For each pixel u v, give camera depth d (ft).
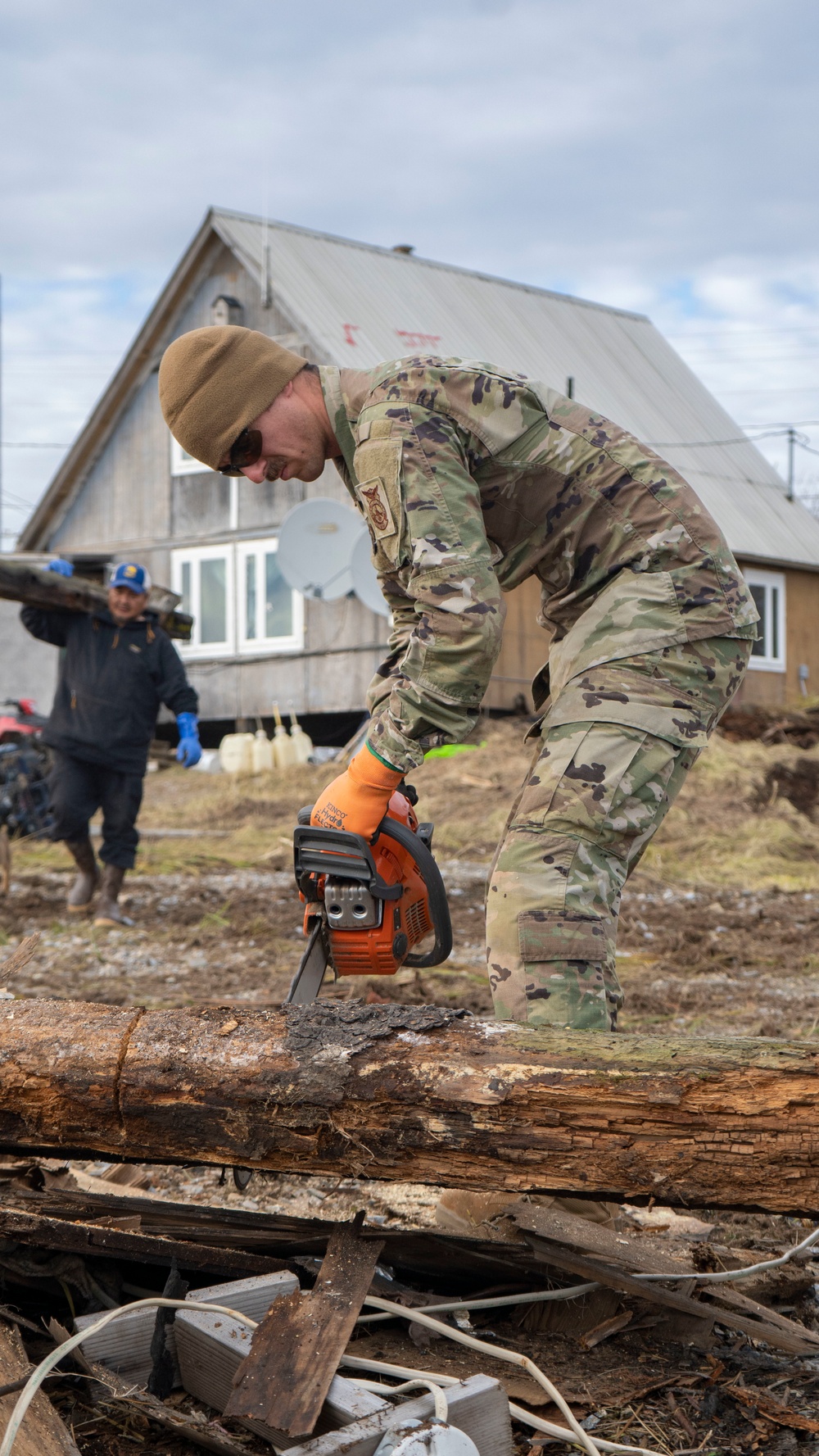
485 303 68.74
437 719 7.45
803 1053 6.07
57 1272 6.75
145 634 23.12
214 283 60.85
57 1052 6.81
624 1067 6.20
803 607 70.18
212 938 22.09
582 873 7.61
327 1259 6.59
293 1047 6.58
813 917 25.27
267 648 59.62
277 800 42.65
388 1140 6.45
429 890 7.64
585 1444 5.74
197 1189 9.73
